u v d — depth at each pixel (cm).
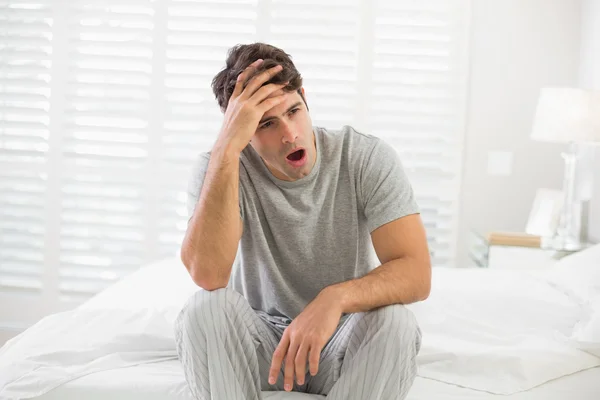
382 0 372
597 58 346
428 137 375
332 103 378
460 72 372
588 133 315
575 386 180
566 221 336
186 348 158
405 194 178
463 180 378
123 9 381
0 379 176
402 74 374
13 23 382
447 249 379
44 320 207
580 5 369
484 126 377
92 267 388
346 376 154
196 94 381
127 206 386
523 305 228
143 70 382
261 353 172
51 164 385
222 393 156
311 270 185
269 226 184
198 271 170
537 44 373
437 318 215
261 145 175
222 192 168
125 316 208
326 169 182
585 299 229
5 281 390
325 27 376
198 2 378
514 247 322
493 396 175
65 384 173
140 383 174
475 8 373
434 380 182
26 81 384
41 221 387
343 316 183
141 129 382
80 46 383
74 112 383
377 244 176
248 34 378
